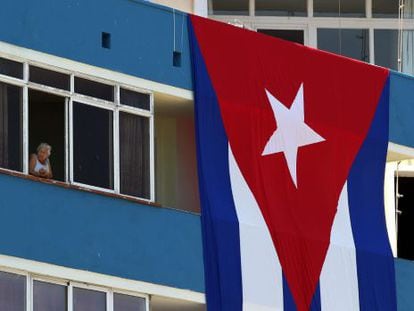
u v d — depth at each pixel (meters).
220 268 45.81
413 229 53.41
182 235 45.47
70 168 44.38
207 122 46.41
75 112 44.62
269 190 46.88
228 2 53.97
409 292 48.62
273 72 47.47
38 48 44.19
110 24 45.34
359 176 48.44
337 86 48.47
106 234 44.41
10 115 43.66
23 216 43.28
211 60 46.66
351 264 47.75
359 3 54.53
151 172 45.53
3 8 43.78
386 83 49.41
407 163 53.25
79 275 43.91
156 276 45.00
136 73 45.62
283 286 46.59
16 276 43.09
